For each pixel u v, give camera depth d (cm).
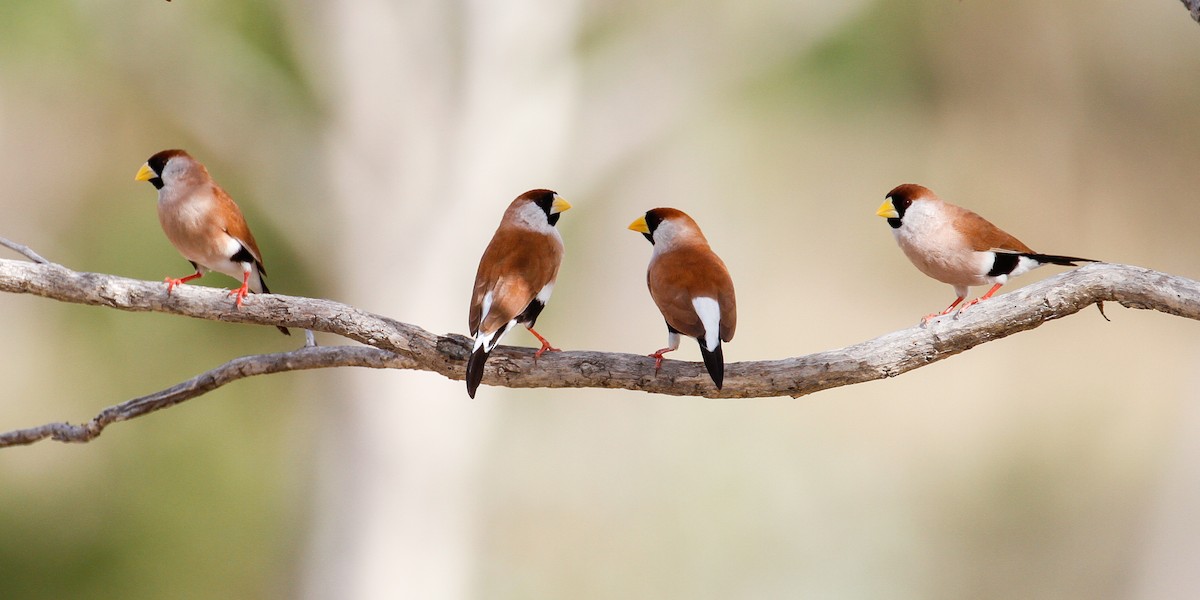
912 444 1947
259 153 1348
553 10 1381
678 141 1733
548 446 1781
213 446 1502
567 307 1720
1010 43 1880
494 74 1387
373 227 1388
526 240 675
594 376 602
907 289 2050
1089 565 1845
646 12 1419
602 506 1764
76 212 1416
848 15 1459
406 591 1440
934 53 1792
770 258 2012
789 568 1764
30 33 1262
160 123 1401
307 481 1512
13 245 605
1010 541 1869
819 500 1825
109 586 1450
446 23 1384
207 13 1317
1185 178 1983
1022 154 1962
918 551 1816
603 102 1423
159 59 1314
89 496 1482
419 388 1438
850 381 584
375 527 1439
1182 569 1808
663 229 693
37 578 1424
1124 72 1947
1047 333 2084
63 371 1496
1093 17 1889
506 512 1727
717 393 597
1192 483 1825
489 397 1480
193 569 1490
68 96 1376
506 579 1705
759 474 1805
